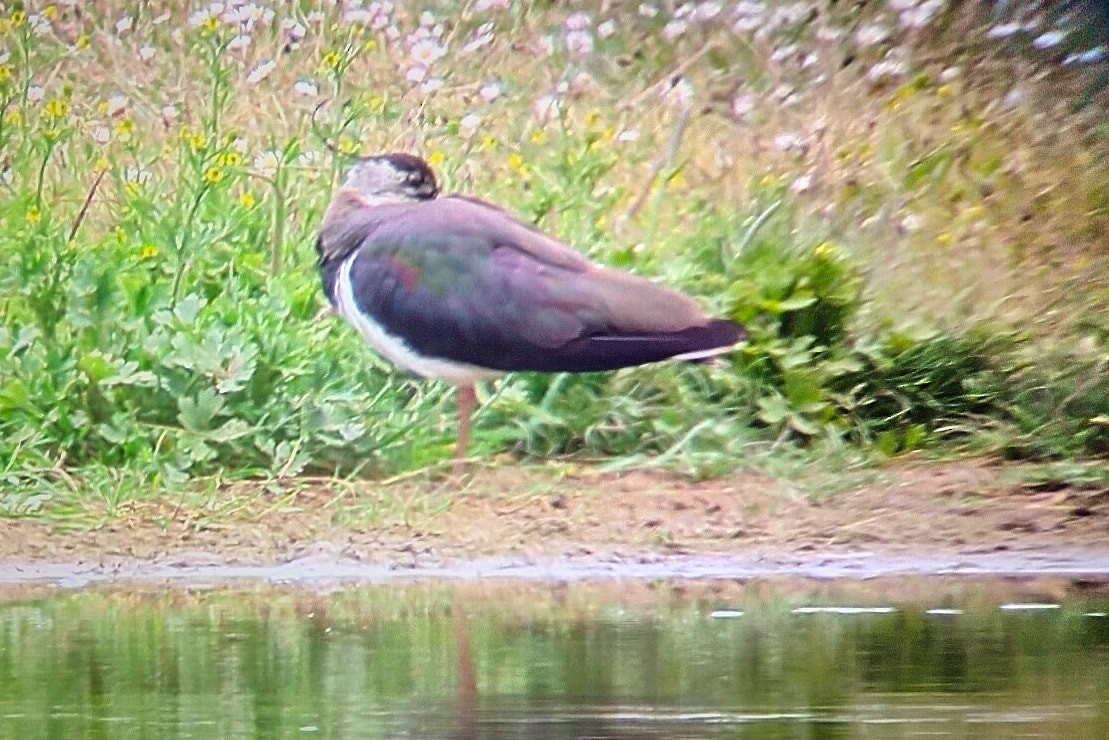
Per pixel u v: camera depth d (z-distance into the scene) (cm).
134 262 1345
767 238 1370
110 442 1241
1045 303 1371
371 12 1512
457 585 1045
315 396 1252
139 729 714
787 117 1517
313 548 1115
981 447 1284
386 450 1240
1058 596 994
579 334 1159
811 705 745
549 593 1016
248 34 1524
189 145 1412
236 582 1059
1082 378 1305
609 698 758
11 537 1128
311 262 1375
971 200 1466
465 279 1168
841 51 1563
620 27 1638
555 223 1392
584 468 1249
